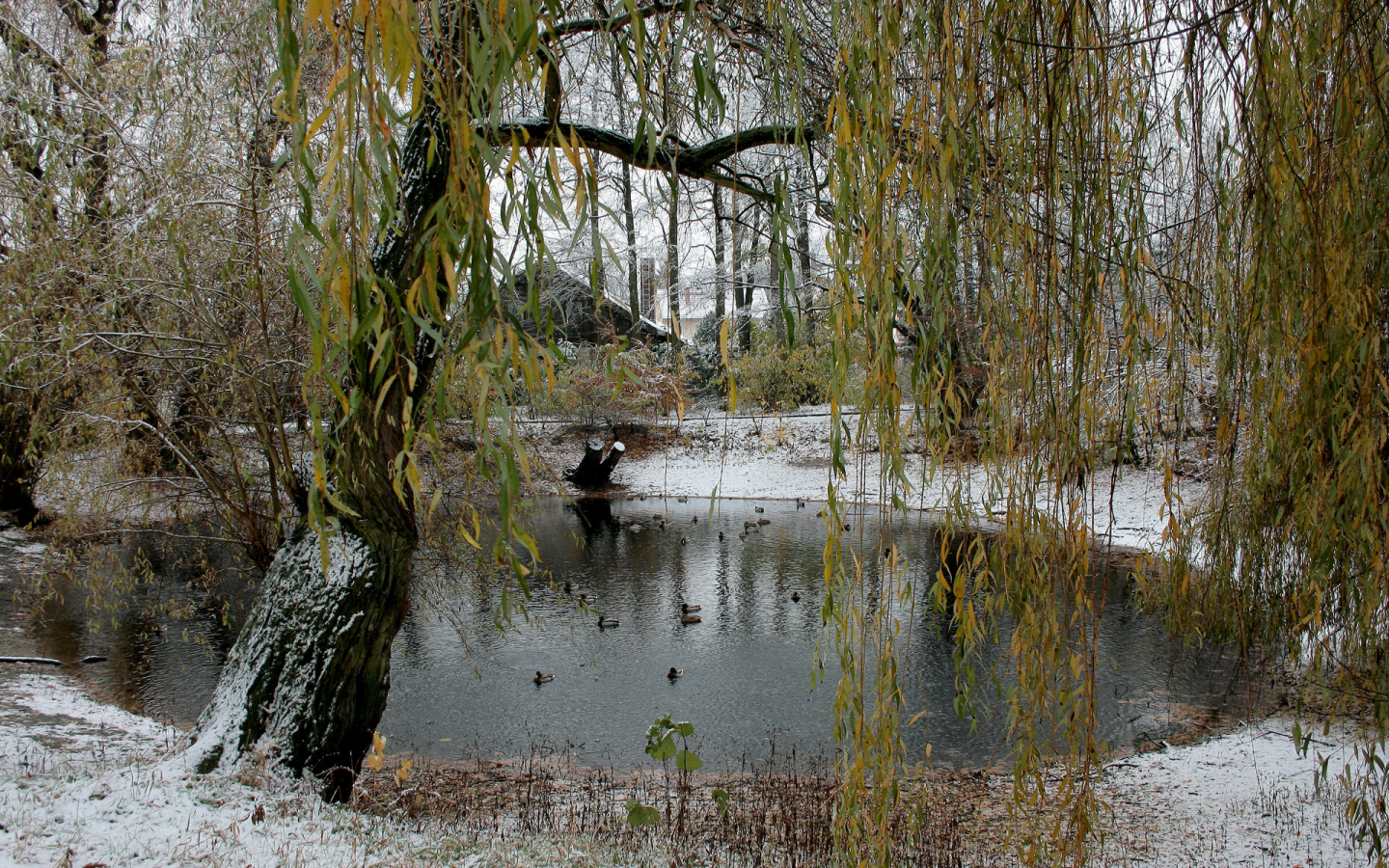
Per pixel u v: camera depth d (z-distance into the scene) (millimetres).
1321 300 2000
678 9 1579
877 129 1806
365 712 4227
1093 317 1995
